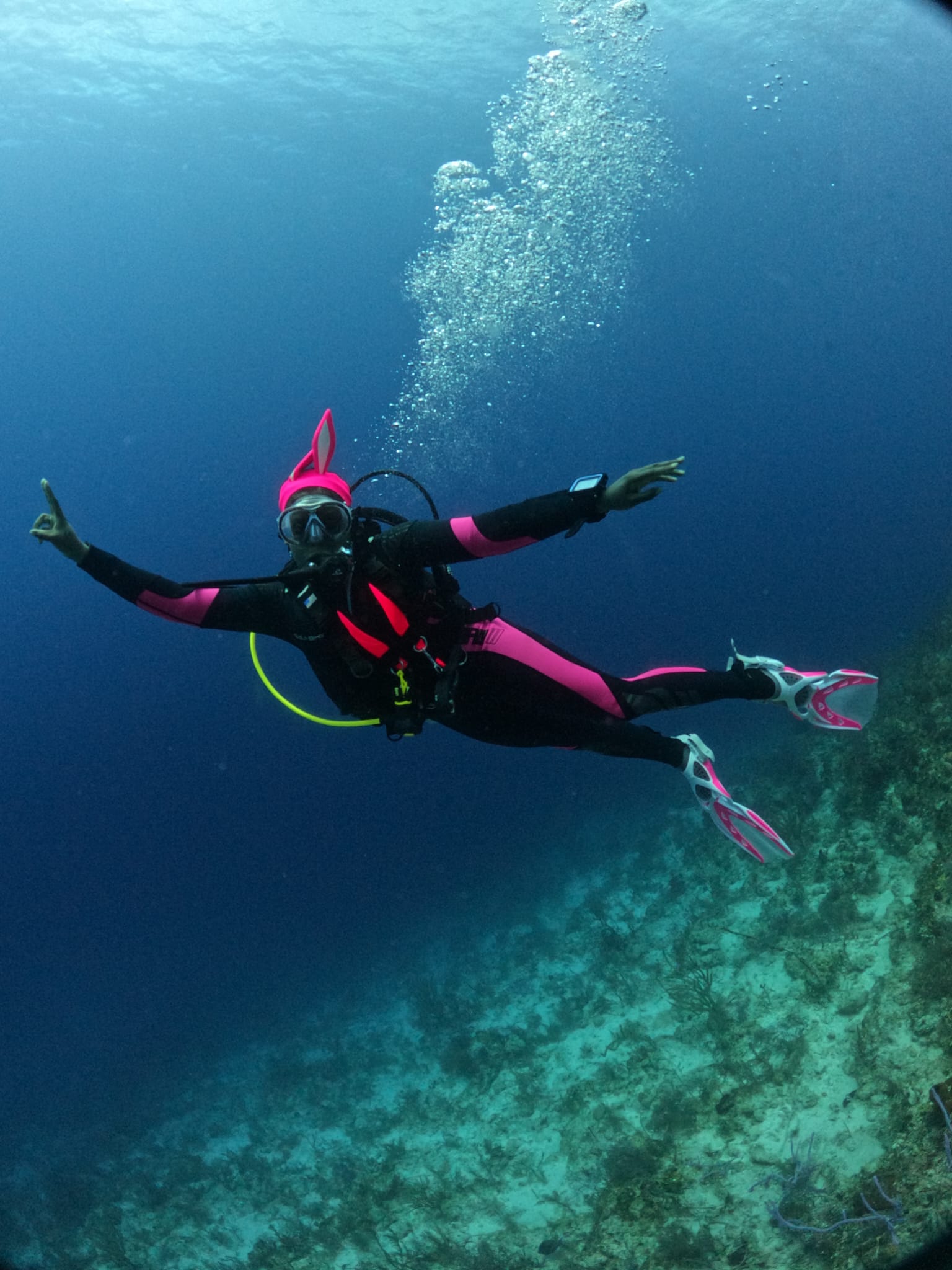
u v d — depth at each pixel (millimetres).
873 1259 3395
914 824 6289
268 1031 12938
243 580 2443
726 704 15703
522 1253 4965
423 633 2414
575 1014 7480
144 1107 11883
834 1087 4680
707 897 8148
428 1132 7078
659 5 19312
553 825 15508
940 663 8109
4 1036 20219
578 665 2705
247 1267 6484
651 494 1943
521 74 21734
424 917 14680
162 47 19594
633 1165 4980
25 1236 8930
